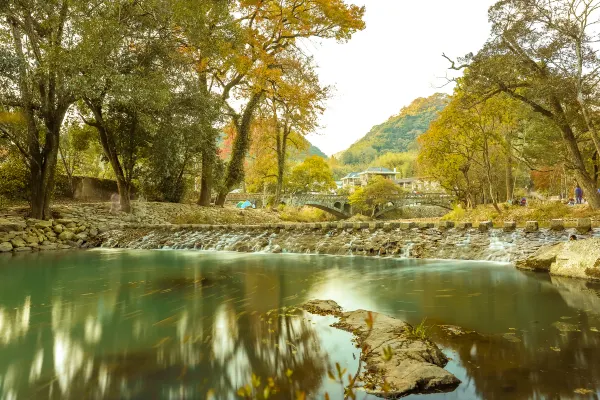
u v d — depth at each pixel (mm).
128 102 17219
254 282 8031
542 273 8695
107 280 8477
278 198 38656
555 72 19766
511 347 3871
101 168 44625
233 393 2922
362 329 4406
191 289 7328
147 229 19188
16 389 3074
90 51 15211
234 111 30781
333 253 13281
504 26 20109
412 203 70938
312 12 30125
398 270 9516
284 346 3998
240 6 27516
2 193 19688
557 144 28562
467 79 21609
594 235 10641
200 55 24594
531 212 24656
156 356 3768
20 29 16406
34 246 16000
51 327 4840
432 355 3533
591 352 3676
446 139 31328
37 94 16766
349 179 137500
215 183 30688
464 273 8922
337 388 2975
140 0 17484
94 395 2951
